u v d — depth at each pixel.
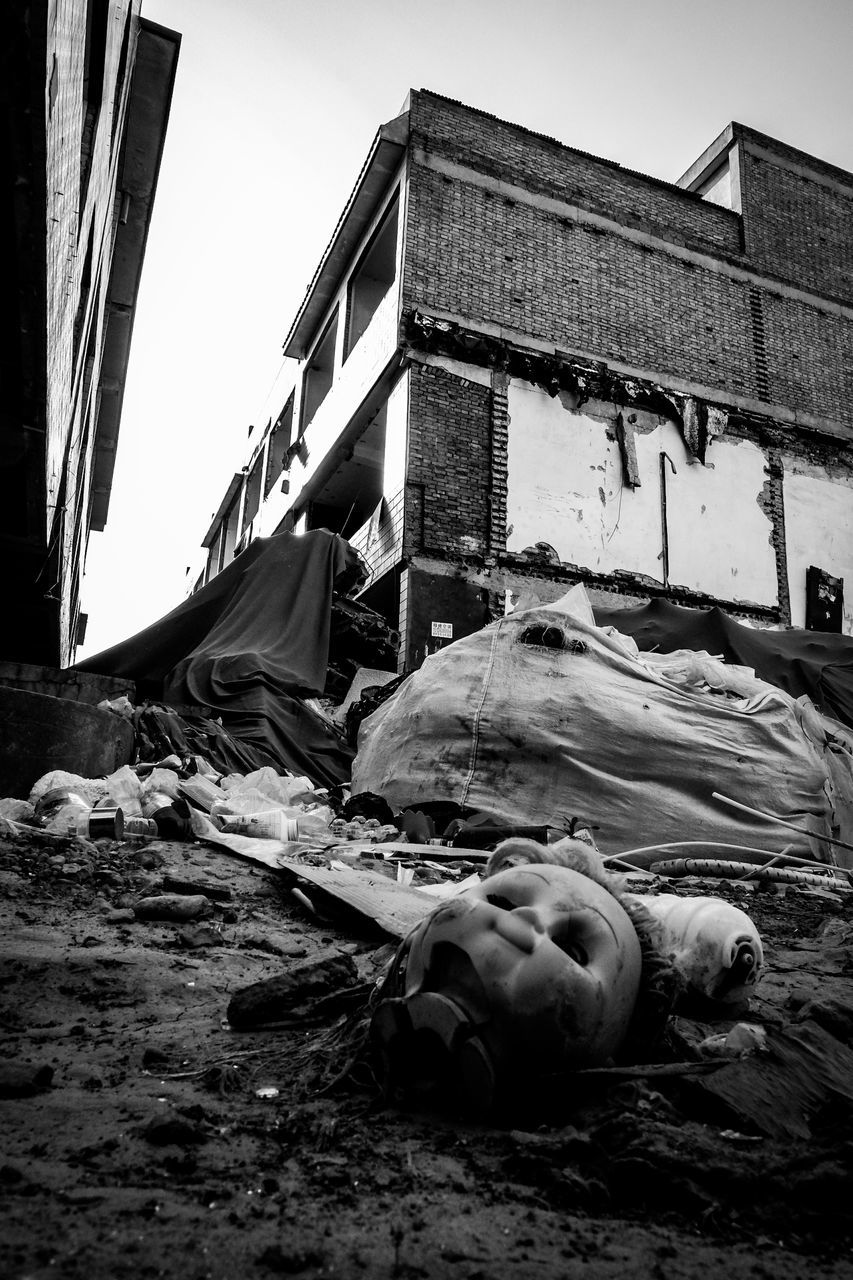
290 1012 2.42
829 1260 1.33
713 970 2.62
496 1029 1.75
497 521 13.79
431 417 13.77
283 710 10.05
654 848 6.51
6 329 4.89
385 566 13.72
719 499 15.70
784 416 16.72
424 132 14.88
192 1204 1.39
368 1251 1.27
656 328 15.99
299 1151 1.62
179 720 9.02
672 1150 1.54
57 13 3.61
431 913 1.92
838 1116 1.79
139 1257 1.22
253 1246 1.27
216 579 12.14
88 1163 1.52
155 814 5.62
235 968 3.09
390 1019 1.85
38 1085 1.89
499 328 14.59
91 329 9.45
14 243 4.21
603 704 7.33
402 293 14.07
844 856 7.38
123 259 15.20
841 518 16.81
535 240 15.38
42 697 6.44
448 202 14.82
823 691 10.70
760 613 15.45
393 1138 1.69
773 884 6.20
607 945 1.87
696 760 7.16
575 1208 1.45
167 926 3.65
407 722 7.83
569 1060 1.76
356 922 3.69
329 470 18.05
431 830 6.77
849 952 3.83
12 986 2.69
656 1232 1.39
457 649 8.05
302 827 6.41
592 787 7.10
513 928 1.80
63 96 4.33
